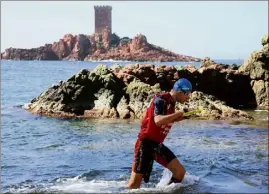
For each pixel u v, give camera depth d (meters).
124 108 19.73
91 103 20.69
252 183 7.84
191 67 25.62
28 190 7.56
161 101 7.18
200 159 9.99
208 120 18.19
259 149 11.34
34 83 47.25
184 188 7.44
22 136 14.21
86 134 14.63
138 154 7.40
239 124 17.06
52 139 13.58
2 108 22.81
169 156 7.53
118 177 8.48
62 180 8.29
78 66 118.69
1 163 9.86
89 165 9.62
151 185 7.75
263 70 25.81
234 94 26.30
